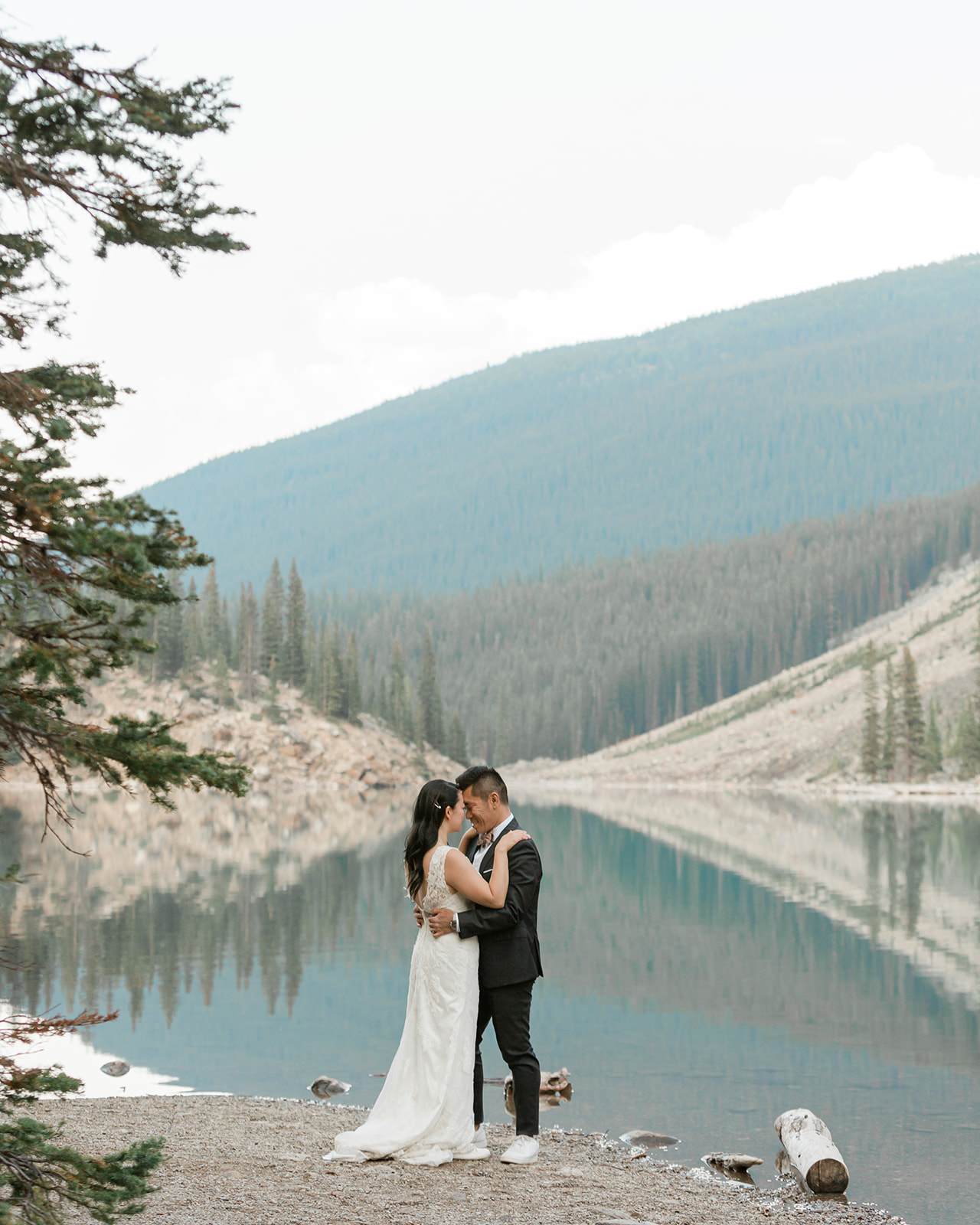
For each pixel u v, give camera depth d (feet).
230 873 123.24
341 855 149.59
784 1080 40.96
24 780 283.79
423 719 553.64
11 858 141.08
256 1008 53.42
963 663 514.27
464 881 25.05
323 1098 37.78
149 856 146.30
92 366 17.85
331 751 440.04
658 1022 51.37
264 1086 39.58
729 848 161.27
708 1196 25.90
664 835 192.13
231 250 18.16
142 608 16.01
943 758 423.23
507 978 25.82
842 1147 32.89
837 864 134.10
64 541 14.94
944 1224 26.04
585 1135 33.27
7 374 16.06
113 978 60.39
